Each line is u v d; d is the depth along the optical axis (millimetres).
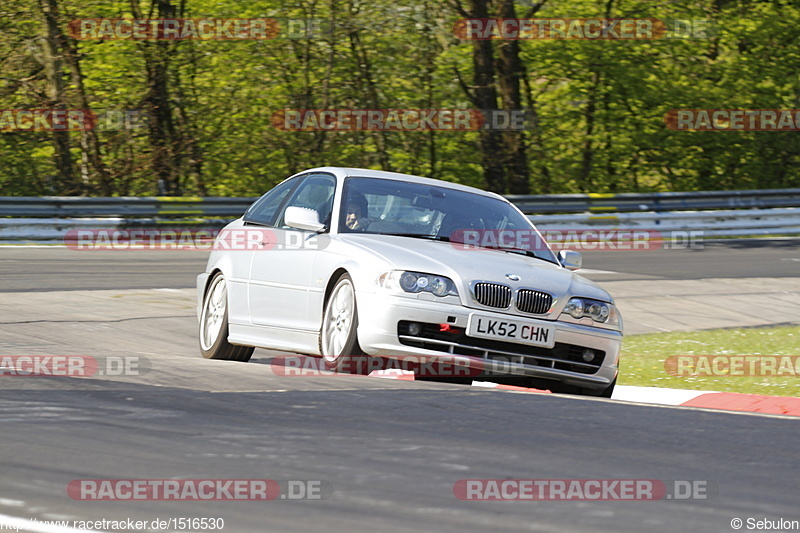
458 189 27953
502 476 13031
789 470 14508
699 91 117500
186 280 53406
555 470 13586
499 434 16062
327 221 25766
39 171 103875
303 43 104375
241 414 16766
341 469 13031
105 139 102938
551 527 10766
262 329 26812
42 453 13477
